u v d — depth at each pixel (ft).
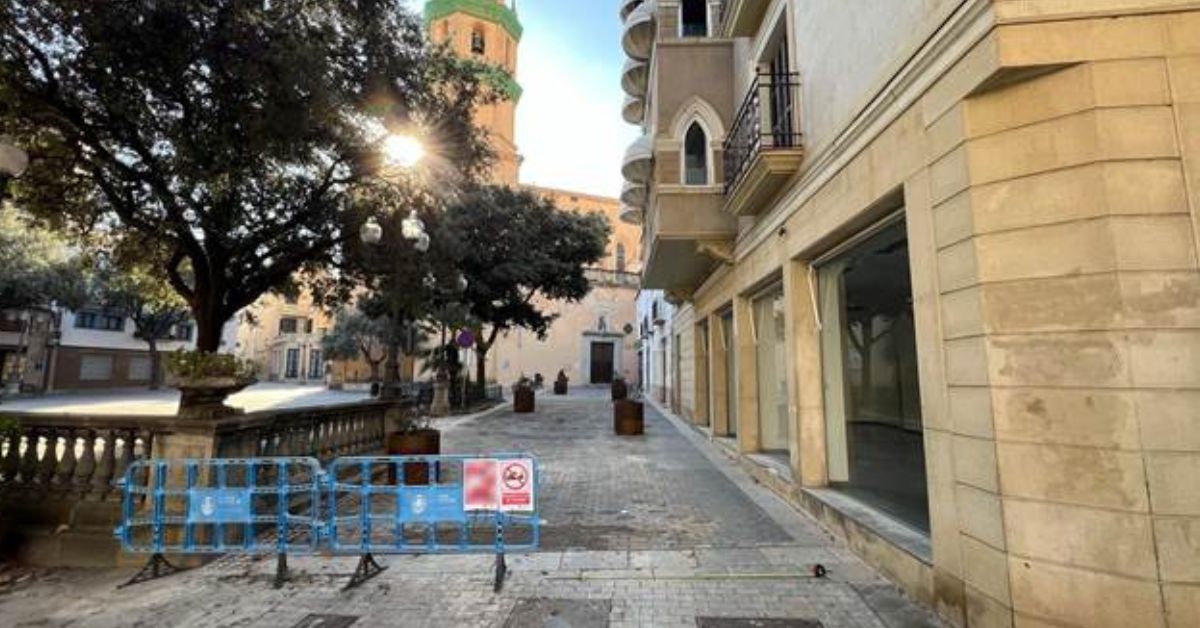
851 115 17.01
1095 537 9.82
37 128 20.66
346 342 135.03
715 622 12.83
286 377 195.62
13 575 16.15
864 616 13.00
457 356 72.18
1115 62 10.27
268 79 18.69
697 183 32.07
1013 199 11.02
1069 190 10.44
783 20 24.34
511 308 78.74
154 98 19.17
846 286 20.74
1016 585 10.47
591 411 71.20
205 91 19.19
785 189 23.31
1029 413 10.58
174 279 27.81
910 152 13.83
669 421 58.95
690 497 24.63
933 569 13.01
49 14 16.38
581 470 31.14
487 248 69.92
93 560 16.83
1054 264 10.51
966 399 11.74
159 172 21.58
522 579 15.43
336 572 16.12
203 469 17.08
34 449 18.03
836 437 21.44
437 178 31.50
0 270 78.69
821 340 22.17
